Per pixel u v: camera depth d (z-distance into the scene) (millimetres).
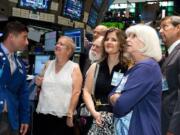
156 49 1995
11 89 2805
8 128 2744
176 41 2799
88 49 3674
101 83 2596
